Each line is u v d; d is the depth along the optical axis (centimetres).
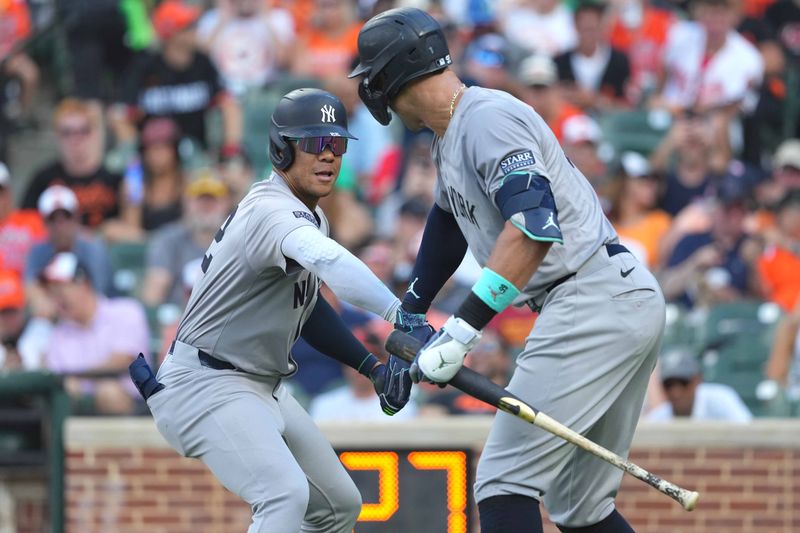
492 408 2706
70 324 2928
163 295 3127
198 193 3161
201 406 1468
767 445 2584
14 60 4034
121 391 2806
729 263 3216
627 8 4012
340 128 1452
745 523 2575
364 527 2228
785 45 4259
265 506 1428
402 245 3108
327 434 2406
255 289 1454
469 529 2231
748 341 3000
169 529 2594
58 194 3150
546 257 1420
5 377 2581
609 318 1417
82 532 2600
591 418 1434
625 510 2583
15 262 3253
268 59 3847
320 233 1391
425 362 1343
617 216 3347
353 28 3912
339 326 1571
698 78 3850
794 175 3484
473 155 1388
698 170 3500
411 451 2239
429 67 1420
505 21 3962
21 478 2623
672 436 2586
